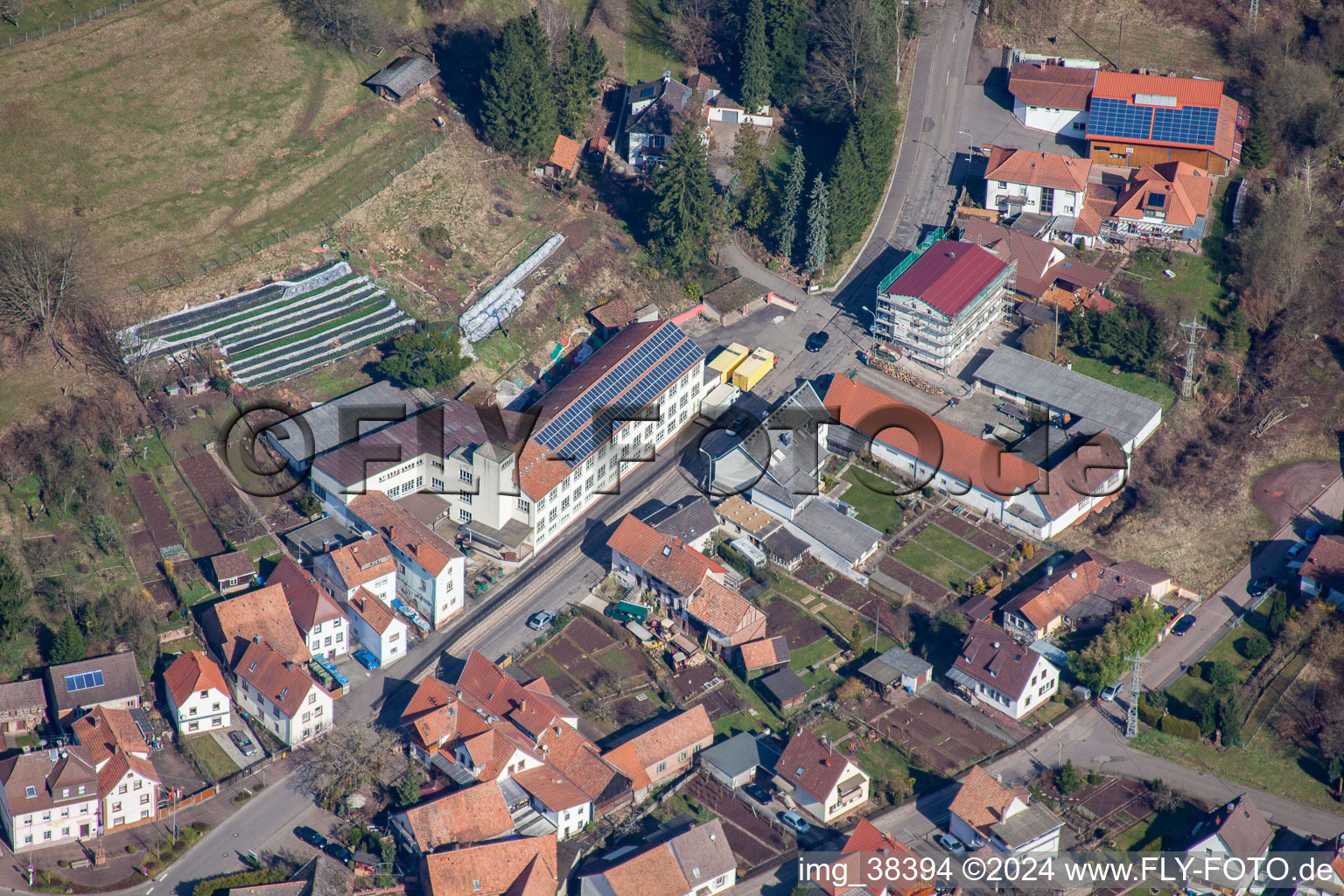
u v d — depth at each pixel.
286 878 136.88
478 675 155.88
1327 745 159.50
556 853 139.62
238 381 187.75
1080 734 161.12
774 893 140.38
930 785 153.38
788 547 180.00
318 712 152.88
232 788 148.50
